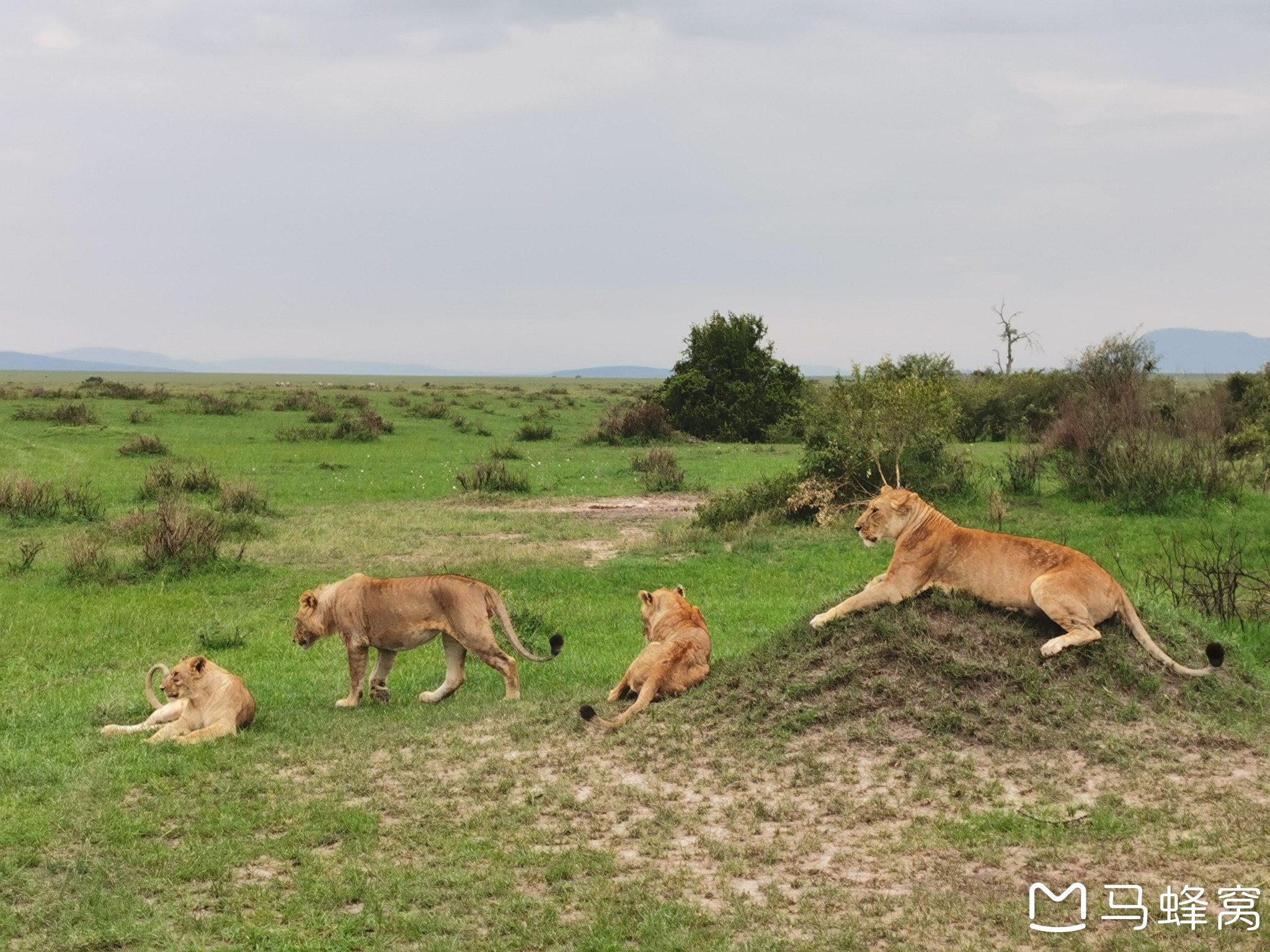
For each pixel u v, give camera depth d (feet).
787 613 46.65
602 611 48.24
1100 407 87.71
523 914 19.62
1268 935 17.88
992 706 27.12
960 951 17.85
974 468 90.02
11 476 91.45
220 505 77.36
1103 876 20.27
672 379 157.07
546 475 102.68
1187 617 32.99
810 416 86.84
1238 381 139.03
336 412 173.99
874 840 22.26
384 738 29.78
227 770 27.50
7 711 33.24
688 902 19.84
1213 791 23.75
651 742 27.94
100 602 50.70
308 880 21.11
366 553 63.62
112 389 215.92
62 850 22.62
